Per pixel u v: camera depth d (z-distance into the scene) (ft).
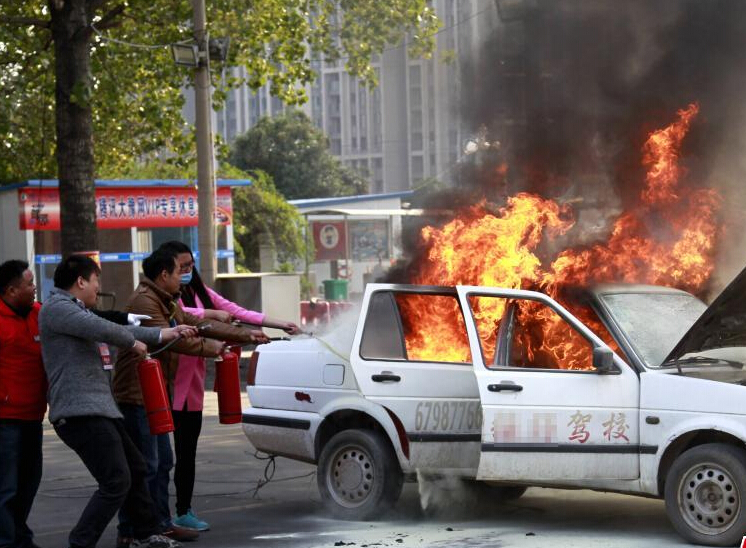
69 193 57.82
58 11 57.82
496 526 25.52
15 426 22.47
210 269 62.95
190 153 79.61
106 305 81.71
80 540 21.40
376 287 27.27
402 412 26.03
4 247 78.59
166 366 24.94
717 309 23.17
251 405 29.07
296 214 130.31
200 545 24.07
